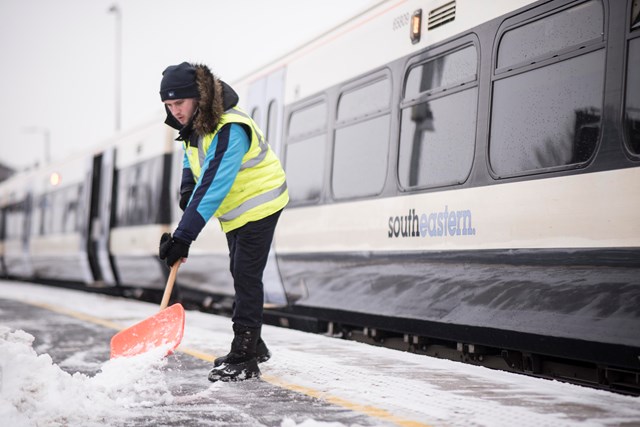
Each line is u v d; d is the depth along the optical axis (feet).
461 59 18.89
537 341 15.83
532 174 16.29
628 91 14.29
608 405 12.24
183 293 36.73
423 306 19.54
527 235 16.26
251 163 14.69
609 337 14.15
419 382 14.52
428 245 19.43
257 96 30.04
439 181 19.25
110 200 47.96
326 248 24.13
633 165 14.01
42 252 62.69
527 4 16.88
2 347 12.35
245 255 14.90
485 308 17.38
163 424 11.66
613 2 14.73
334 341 21.25
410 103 20.66
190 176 15.98
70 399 12.09
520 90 16.90
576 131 15.34
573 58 15.58
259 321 15.21
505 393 13.35
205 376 15.93
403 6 21.27
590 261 14.66
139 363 13.60
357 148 22.97
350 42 23.79
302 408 12.63
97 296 45.65
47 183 62.49
